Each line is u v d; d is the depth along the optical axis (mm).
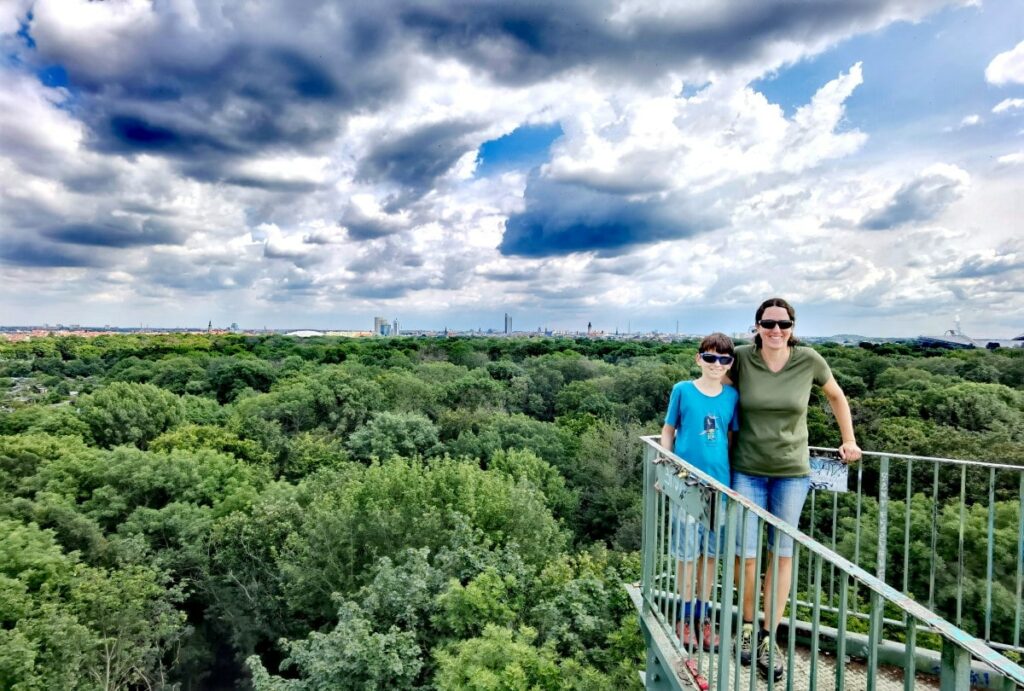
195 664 20562
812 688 1935
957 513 13922
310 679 11625
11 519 20594
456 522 16953
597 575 13070
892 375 36281
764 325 3111
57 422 35594
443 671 9734
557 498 27688
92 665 15375
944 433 20359
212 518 23750
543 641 11320
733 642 3455
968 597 13008
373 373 56188
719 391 3332
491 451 32781
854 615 3764
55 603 15234
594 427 36031
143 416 37875
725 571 2529
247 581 20891
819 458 3594
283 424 40250
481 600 11406
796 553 2078
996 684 3412
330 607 18016
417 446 34719
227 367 54656
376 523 18109
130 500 25891
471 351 72688
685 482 3064
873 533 14211
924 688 3486
